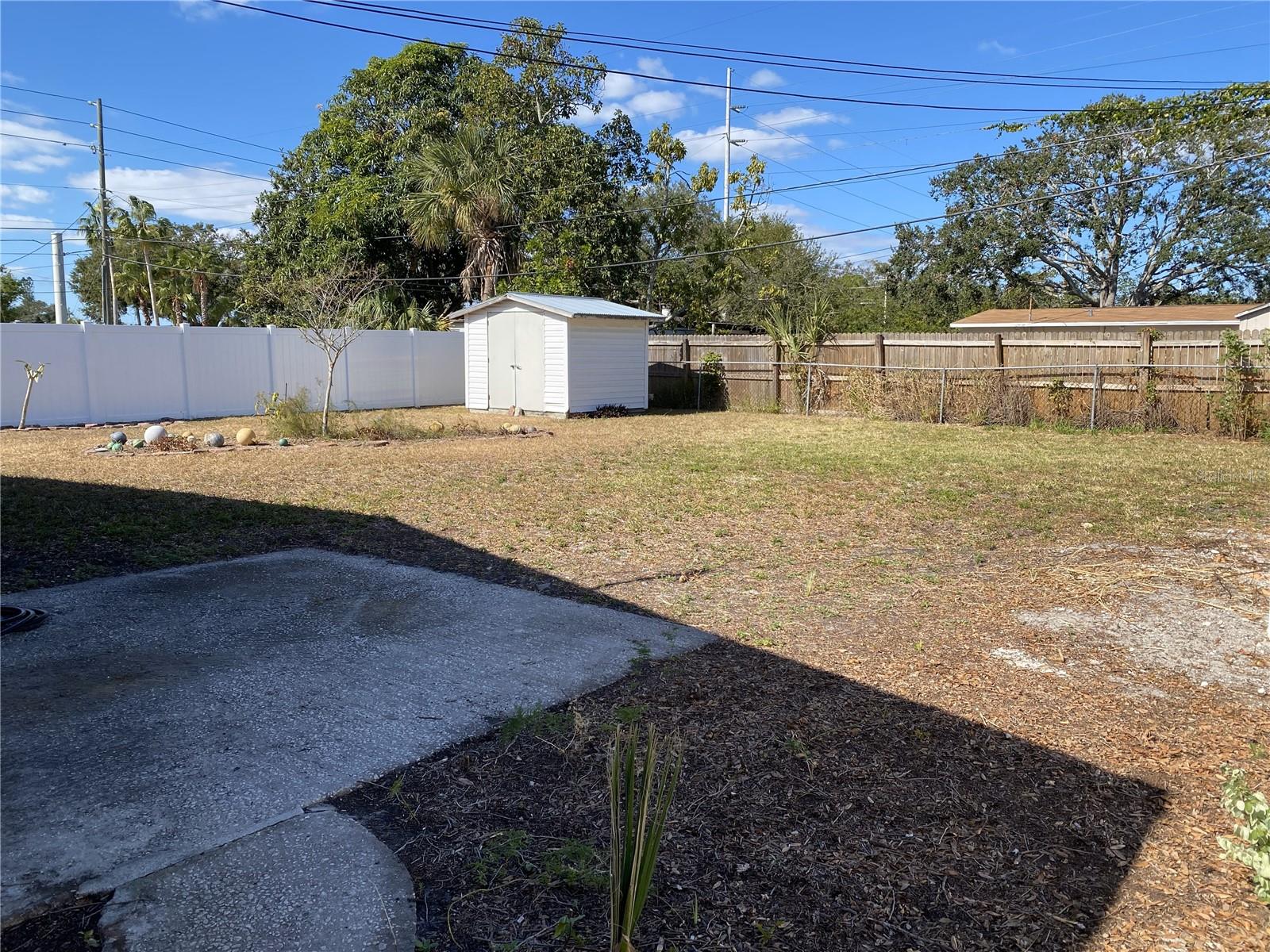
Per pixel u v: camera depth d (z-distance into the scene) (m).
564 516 7.45
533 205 23.64
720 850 2.53
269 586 5.21
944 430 14.52
